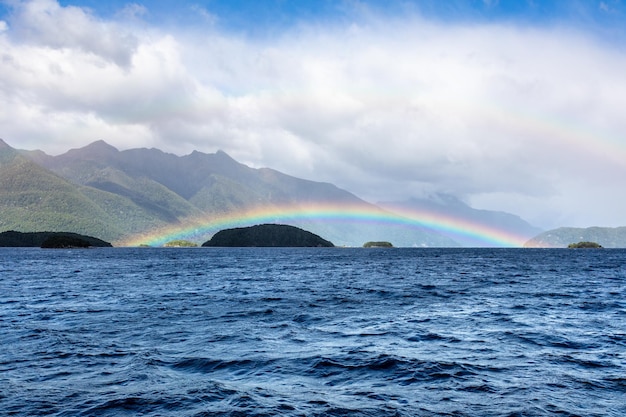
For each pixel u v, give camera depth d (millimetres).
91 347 21016
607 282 60938
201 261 138750
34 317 30578
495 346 20922
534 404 13109
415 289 49812
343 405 13039
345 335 23688
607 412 12531
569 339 22516
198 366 17531
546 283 58750
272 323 27672
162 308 34719
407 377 15930
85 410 12688
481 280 63938
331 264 118375
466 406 12953
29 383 15336
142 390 14469
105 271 87500
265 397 13758
